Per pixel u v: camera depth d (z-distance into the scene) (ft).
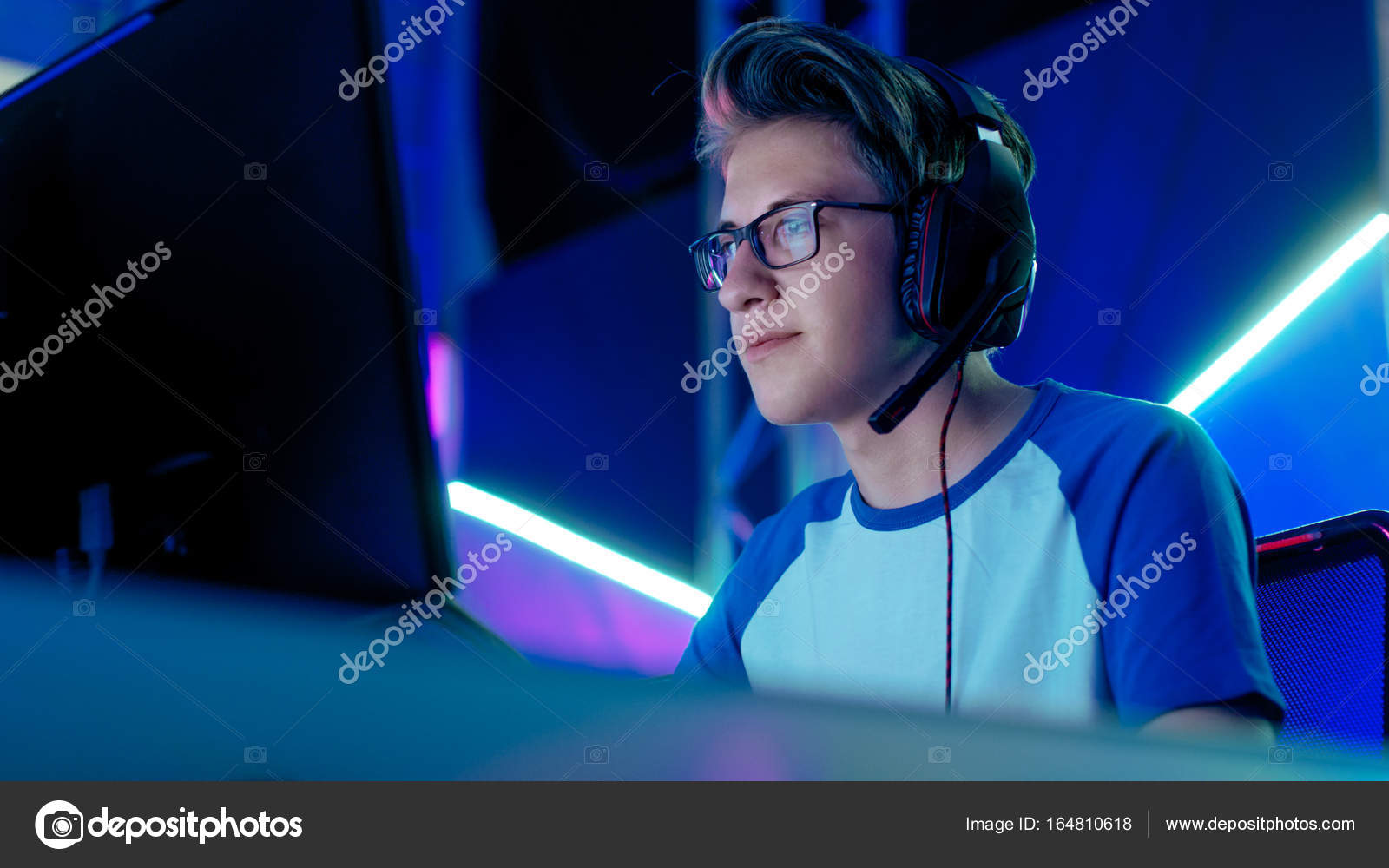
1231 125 8.51
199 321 2.00
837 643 3.45
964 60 8.72
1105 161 8.70
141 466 2.04
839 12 8.66
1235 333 8.52
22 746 1.16
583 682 1.12
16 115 2.16
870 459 3.49
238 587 1.88
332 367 1.89
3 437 2.08
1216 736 2.46
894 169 3.21
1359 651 3.15
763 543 4.00
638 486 9.71
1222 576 2.79
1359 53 8.23
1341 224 8.28
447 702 1.07
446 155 9.49
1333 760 1.35
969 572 3.19
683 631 9.56
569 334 9.70
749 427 9.44
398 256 1.85
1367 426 8.16
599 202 9.46
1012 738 1.10
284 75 1.87
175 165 1.98
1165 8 8.56
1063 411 3.39
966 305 3.05
